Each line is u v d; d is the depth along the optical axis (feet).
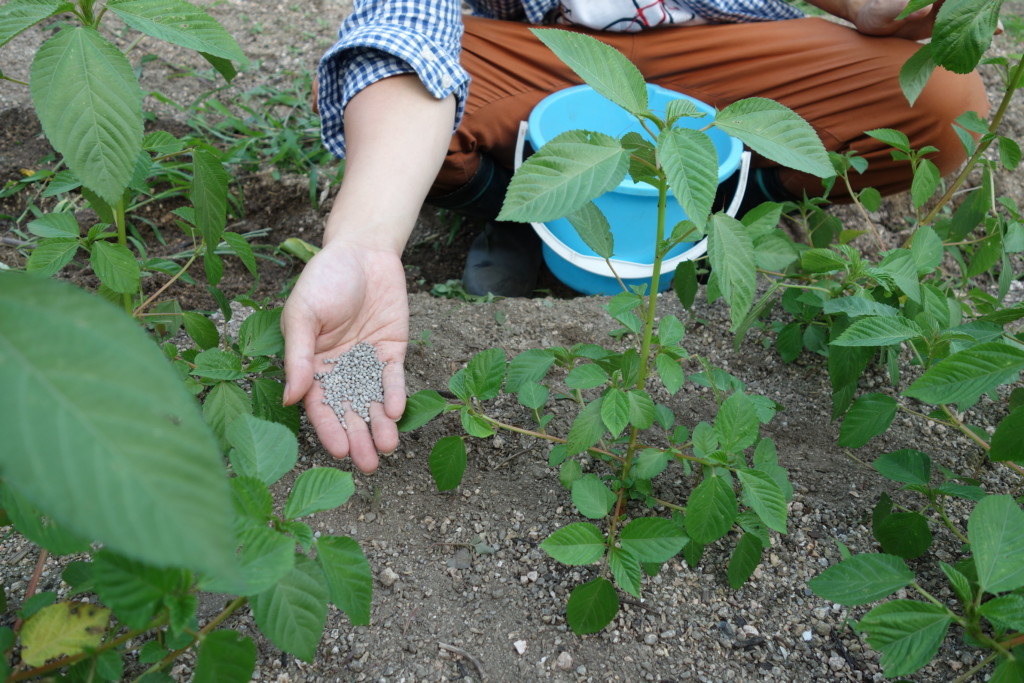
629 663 4.82
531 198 3.43
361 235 5.61
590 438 4.62
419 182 5.97
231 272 8.36
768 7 8.56
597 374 4.74
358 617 3.70
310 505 3.67
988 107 8.29
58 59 3.62
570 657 4.83
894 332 4.63
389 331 5.73
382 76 6.12
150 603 2.86
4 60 10.50
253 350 5.04
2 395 1.89
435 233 9.20
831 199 8.64
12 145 9.53
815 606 5.10
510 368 5.41
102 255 4.74
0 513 3.98
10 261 7.87
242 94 10.46
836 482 5.86
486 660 4.83
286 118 10.01
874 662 4.79
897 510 5.61
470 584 5.26
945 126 7.83
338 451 5.06
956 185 6.56
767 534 4.81
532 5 8.10
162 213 9.01
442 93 6.10
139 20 3.90
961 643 4.87
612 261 7.55
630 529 4.43
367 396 5.37
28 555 5.25
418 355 6.82
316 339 5.33
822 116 8.15
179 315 6.02
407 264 8.83
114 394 1.96
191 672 4.58
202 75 10.61
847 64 7.89
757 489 4.32
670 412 5.42
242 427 3.92
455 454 5.07
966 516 5.60
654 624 5.03
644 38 8.25
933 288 5.23
